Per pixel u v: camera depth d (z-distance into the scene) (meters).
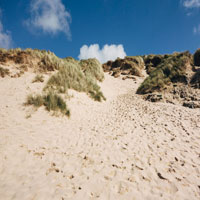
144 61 27.08
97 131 4.41
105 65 25.27
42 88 6.96
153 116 5.85
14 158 2.73
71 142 3.64
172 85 9.61
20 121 4.15
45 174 2.42
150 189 2.16
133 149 3.31
